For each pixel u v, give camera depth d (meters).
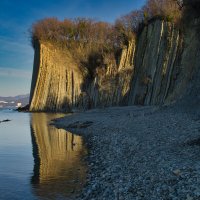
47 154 25.59
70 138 34.97
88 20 115.00
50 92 102.69
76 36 114.00
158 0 86.38
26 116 78.25
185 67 45.69
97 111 69.19
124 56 93.50
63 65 105.06
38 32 113.19
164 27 76.38
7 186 16.42
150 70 76.31
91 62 105.62
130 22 96.75
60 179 17.61
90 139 32.97
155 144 23.70
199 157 17.44
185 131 26.62
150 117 39.00
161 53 74.44
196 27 45.56
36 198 14.50
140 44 86.56
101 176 17.38
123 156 21.88
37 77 104.25
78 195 14.67
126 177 16.12
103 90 93.00
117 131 34.47
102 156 23.11
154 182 14.27
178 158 17.91
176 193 12.40
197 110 33.34
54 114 85.75
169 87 68.94
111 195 13.71
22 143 32.38
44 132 42.03
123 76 89.00
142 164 18.31
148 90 75.31
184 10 50.50
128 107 69.50
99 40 110.81
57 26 113.44
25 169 20.23
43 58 105.12
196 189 12.22
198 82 36.59
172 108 40.50
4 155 25.39
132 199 12.70
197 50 42.62
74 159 23.03
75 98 101.62
